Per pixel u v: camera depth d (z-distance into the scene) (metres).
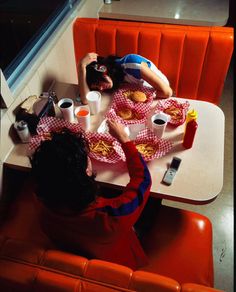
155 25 1.97
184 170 1.33
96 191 0.95
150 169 1.34
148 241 1.39
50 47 1.77
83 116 1.47
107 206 0.98
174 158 1.36
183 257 1.32
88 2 2.21
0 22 1.92
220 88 2.08
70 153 0.86
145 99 1.64
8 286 1.00
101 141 1.42
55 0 2.08
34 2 2.03
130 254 1.22
